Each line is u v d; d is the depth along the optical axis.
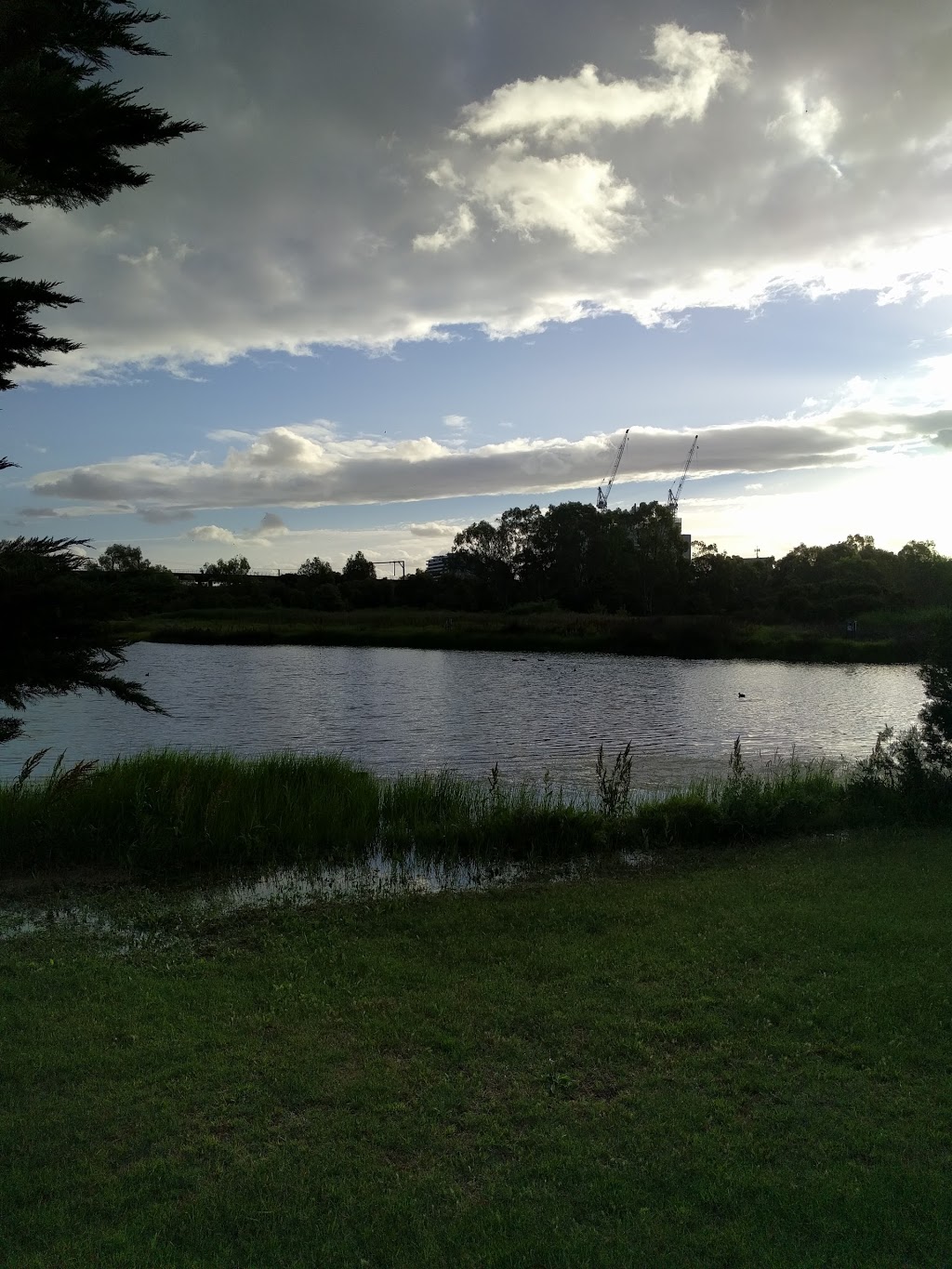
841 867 9.07
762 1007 5.47
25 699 4.86
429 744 21.53
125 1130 4.13
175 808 10.19
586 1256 3.29
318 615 91.69
